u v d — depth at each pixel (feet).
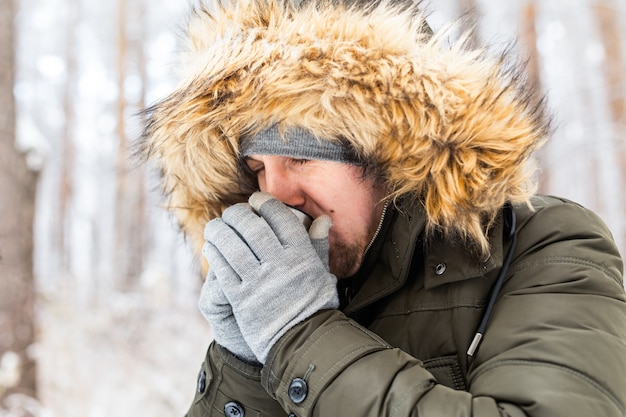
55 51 54.80
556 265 2.41
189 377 16.52
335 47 2.78
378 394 2.15
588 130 22.21
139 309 22.40
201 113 2.97
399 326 2.74
